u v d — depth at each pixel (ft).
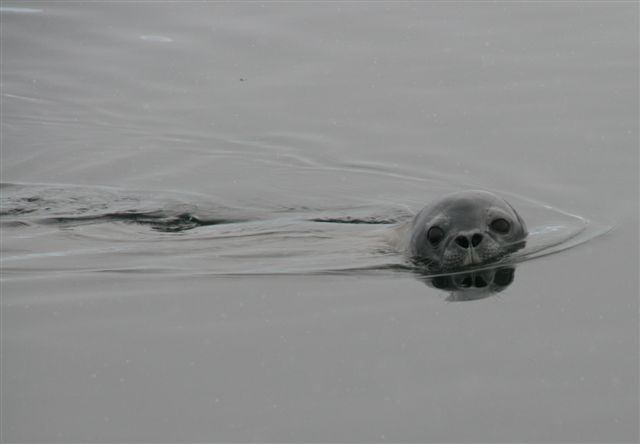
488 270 102.89
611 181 127.95
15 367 84.84
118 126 164.35
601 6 190.29
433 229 105.91
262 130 156.66
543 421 74.49
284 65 176.86
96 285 103.04
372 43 180.96
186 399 79.15
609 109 149.38
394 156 144.05
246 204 136.67
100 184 146.00
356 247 113.80
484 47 175.11
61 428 75.87
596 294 95.40
